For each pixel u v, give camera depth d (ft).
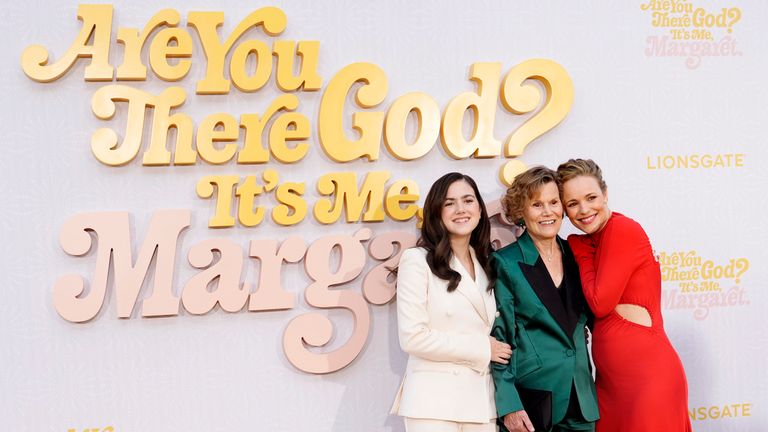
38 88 7.70
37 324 7.69
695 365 8.97
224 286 7.83
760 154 9.07
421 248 7.30
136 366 7.83
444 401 6.82
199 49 7.96
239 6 8.00
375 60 8.25
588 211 7.32
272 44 8.09
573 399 7.19
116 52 7.84
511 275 7.22
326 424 8.18
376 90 8.10
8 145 7.66
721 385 9.02
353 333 8.09
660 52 8.85
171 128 7.91
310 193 8.15
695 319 8.97
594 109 8.71
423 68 8.35
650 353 7.08
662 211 8.87
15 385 7.66
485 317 7.10
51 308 7.72
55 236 7.72
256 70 7.95
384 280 8.13
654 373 7.01
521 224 7.66
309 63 7.99
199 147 7.80
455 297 7.03
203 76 7.96
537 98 8.41
